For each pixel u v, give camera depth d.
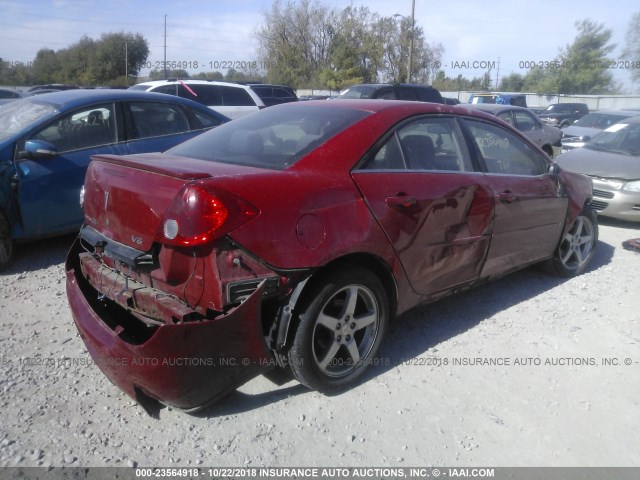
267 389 3.28
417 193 3.45
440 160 3.77
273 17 46.06
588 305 4.64
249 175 2.85
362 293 3.26
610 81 44.66
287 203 2.83
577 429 3.03
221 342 2.69
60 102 5.56
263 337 2.83
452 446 2.86
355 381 3.35
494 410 3.16
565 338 4.03
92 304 3.26
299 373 3.05
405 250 3.40
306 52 46.66
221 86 13.84
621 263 5.89
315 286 2.98
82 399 3.11
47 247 5.78
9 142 5.04
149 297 2.86
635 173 7.42
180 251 2.71
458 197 3.72
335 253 2.97
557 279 5.26
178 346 2.60
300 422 2.99
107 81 44.81
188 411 2.91
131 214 2.89
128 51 44.91
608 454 2.85
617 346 3.94
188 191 2.64
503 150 4.38
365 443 2.85
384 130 3.47
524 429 3.01
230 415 3.03
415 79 44.22
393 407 3.15
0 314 4.13
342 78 42.84
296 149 3.24
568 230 5.03
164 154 3.60
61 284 4.78
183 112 6.42
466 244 3.84
